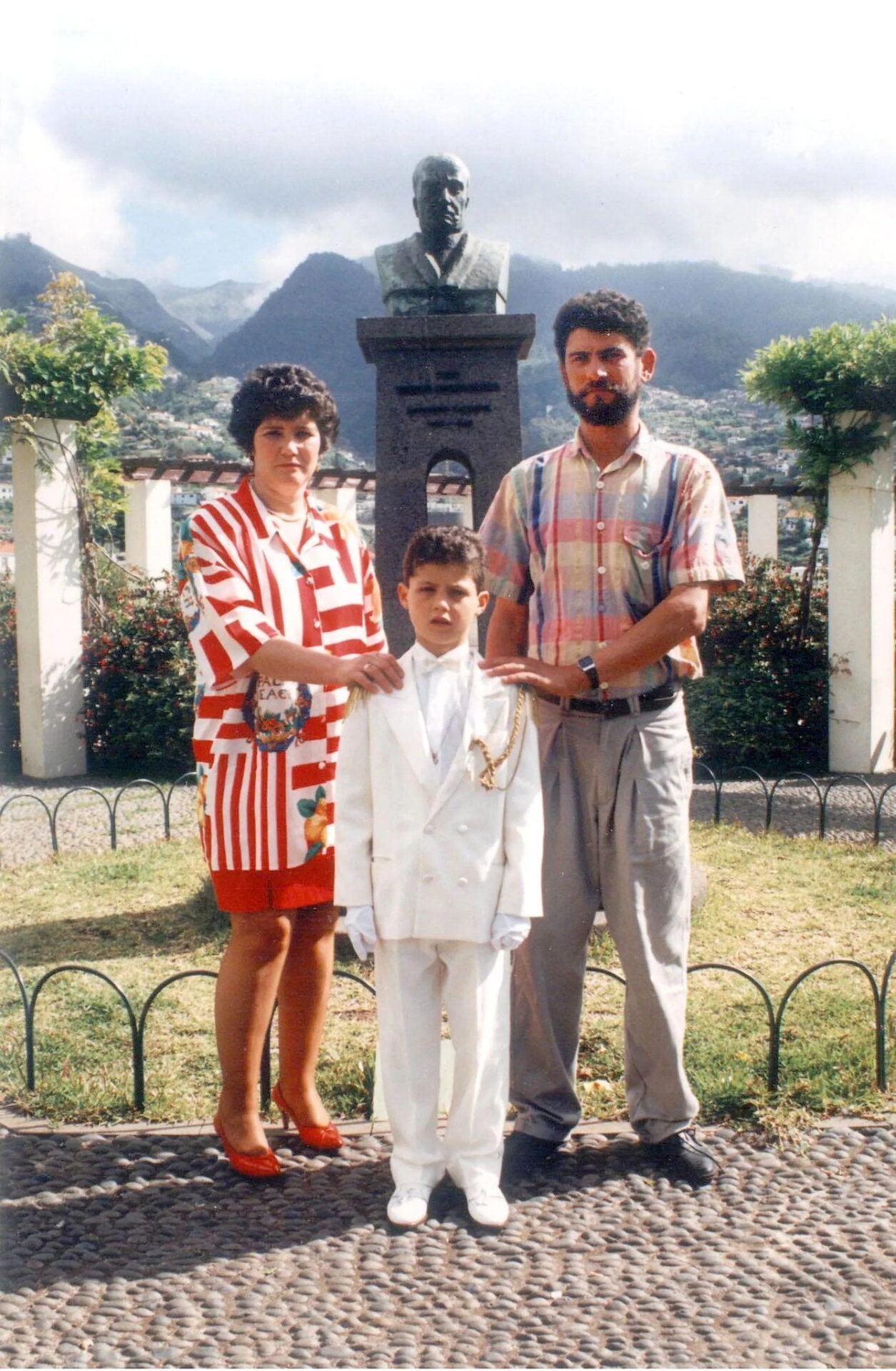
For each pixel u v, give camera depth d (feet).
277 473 9.94
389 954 9.12
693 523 9.34
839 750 32.83
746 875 20.27
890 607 32.71
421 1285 8.14
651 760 9.54
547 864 9.77
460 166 17.13
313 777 9.76
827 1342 7.43
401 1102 9.10
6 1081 11.62
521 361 18.48
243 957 9.62
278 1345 7.47
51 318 31.71
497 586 10.27
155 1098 11.18
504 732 9.09
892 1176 9.62
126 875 20.76
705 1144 10.16
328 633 10.08
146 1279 8.25
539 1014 9.75
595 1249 8.60
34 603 32.58
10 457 34.06
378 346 17.07
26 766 33.55
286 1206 9.25
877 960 15.65
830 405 30.60
